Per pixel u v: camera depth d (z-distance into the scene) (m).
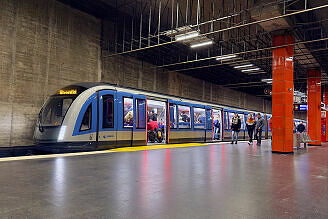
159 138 15.28
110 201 3.10
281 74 10.26
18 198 3.14
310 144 16.92
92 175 4.63
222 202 3.14
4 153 11.03
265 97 39.81
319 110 17.03
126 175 4.69
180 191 3.64
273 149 9.98
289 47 10.52
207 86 27.86
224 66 22.09
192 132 15.84
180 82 23.84
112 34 16.97
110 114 10.89
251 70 19.00
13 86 12.00
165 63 21.36
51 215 2.58
